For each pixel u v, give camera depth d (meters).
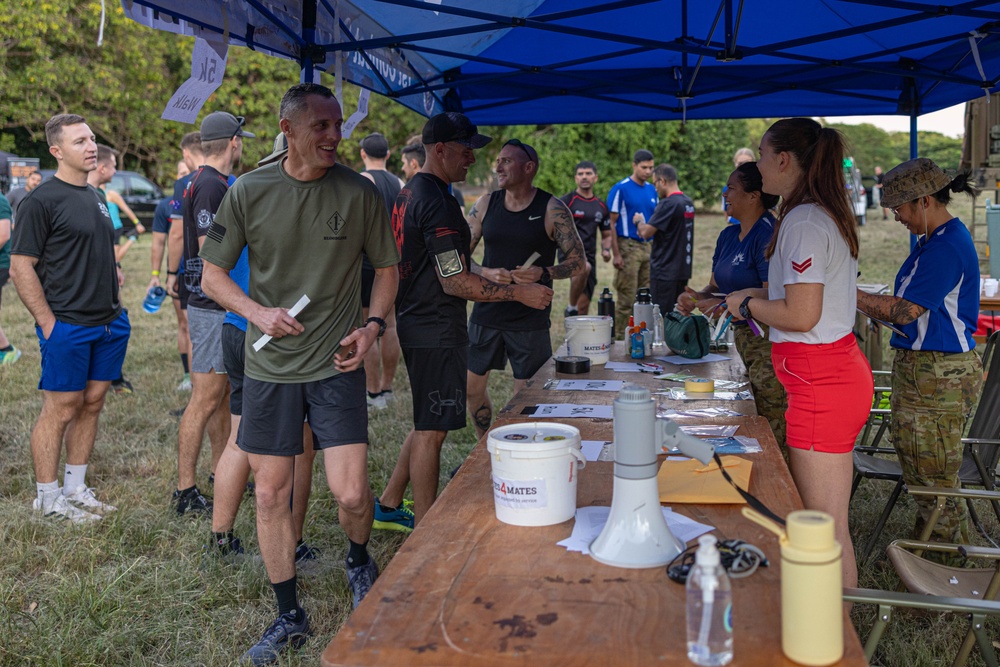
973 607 2.10
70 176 4.35
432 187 3.73
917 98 5.66
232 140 4.39
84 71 22.06
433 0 3.97
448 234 3.66
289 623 3.17
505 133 27.30
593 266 8.27
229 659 3.17
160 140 26.17
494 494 2.07
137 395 6.98
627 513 1.83
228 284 3.00
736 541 1.82
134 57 23.20
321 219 2.94
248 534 4.22
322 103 2.80
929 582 2.64
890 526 4.20
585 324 4.08
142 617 3.47
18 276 4.23
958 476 3.72
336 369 3.05
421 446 3.89
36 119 22.94
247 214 2.93
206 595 3.61
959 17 4.39
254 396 3.03
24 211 4.22
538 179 26.44
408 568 1.80
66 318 4.34
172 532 4.28
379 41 3.68
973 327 3.43
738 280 3.93
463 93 5.82
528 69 4.95
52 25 20.97
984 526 4.16
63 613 3.41
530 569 1.78
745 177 3.80
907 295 3.37
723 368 3.99
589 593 1.67
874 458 3.97
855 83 5.66
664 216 7.48
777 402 3.88
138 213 22.64
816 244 2.54
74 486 4.62
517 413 3.13
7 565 3.93
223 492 3.91
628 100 5.88
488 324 4.77
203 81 2.94
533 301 3.84
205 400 4.49
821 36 3.96
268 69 25.86
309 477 3.93
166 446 5.74
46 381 4.38
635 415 1.80
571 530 2.00
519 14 4.43
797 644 1.41
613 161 26.52
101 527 4.33
